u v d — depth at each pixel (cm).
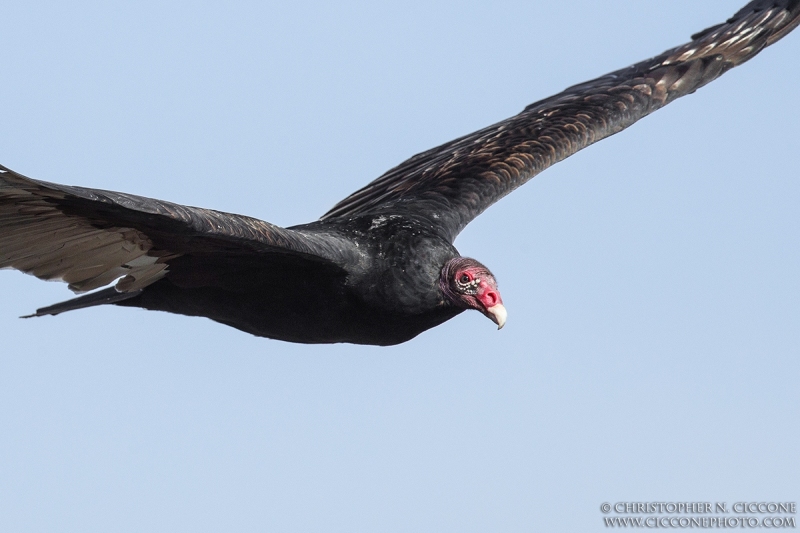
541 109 1451
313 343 1114
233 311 1065
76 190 762
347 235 1076
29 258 857
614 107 1430
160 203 819
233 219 887
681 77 1462
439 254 1085
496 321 1058
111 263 905
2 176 736
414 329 1096
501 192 1305
